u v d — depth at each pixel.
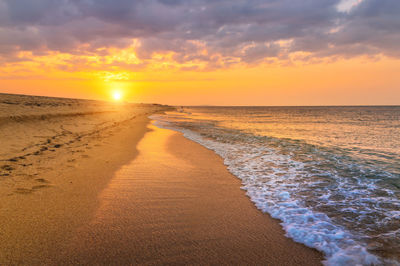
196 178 6.02
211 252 2.94
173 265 2.66
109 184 5.17
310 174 6.61
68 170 5.86
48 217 3.54
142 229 3.41
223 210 4.20
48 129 11.27
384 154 9.62
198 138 13.73
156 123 24.66
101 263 2.61
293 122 31.98
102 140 10.78
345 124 28.78
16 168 5.52
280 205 4.48
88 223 3.46
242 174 6.52
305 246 3.13
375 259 2.85
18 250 2.72
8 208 3.68
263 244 3.16
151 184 5.39
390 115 58.28
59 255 2.69
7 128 9.66
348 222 3.84
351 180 6.11
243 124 26.97
